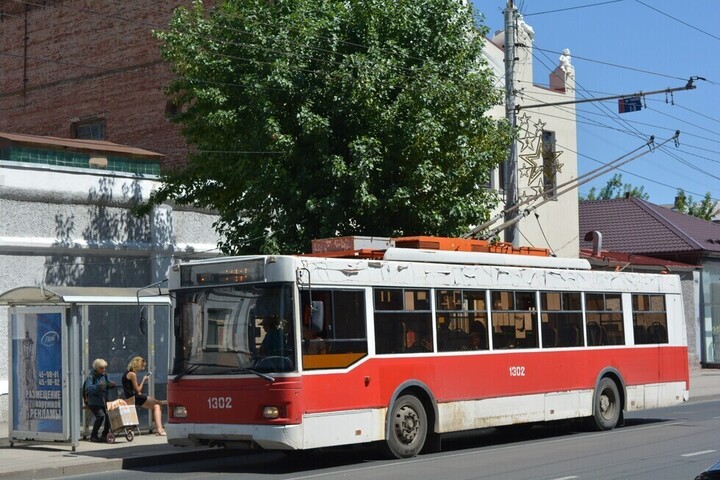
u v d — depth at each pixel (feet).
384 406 50.24
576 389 62.39
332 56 66.64
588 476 43.04
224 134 68.90
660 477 42.37
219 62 68.90
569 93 120.98
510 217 75.92
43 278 71.36
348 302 49.29
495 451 54.54
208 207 81.56
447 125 68.03
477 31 72.08
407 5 68.54
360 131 66.33
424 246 55.67
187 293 50.14
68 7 113.80
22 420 57.57
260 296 47.52
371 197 64.13
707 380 116.57
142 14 107.45
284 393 46.03
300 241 66.03
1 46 119.14
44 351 56.90
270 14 68.64
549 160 115.03
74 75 112.37
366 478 43.88
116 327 64.39
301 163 66.08
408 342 52.03
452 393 53.98
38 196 71.20
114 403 59.16
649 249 141.79
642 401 67.92
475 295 56.34
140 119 106.52
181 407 49.26
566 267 63.93
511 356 57.93
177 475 47.75
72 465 49.42
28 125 116.16
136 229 77.92
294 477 45.21
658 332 70.28
